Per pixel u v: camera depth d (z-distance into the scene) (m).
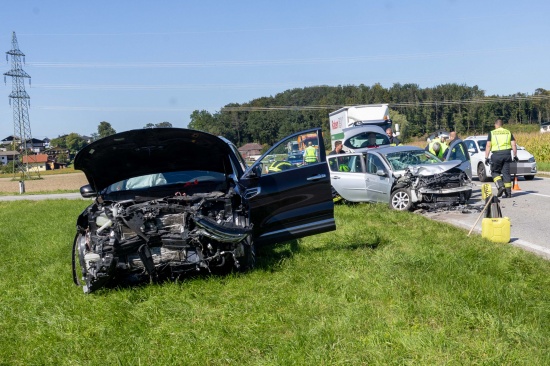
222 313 5.69
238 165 8.09
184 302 6.14
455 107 95.75
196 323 5.45
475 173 21.62
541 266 6.86
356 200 14.55
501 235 8.81
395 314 5.27
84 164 7.23
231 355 4.63
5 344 5.32
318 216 7.87
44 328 5.64
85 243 6.98
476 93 96.12
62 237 11.88
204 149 7.48
